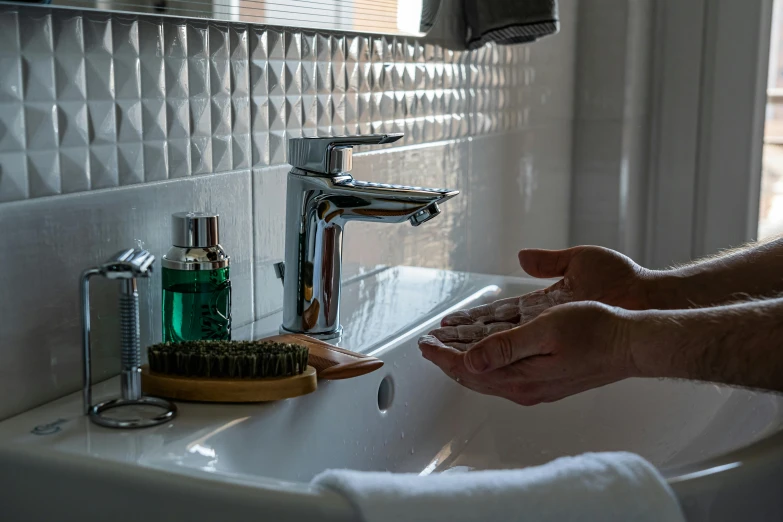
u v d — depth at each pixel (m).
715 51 1.65
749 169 1.66
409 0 0.99
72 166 0.60
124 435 0.51
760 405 0.63
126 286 0.53
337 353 0.66
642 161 1.72
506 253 1.41
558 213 1.63
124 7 0.61
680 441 0.75
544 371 0.57
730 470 0.46
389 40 1.00
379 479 0.41
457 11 1.15
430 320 0.84
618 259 0.75
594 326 0.56
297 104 0.85
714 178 1.69
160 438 0.51
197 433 0.52
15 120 0.56
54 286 0.60
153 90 0.67
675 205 1.72
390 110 1.02
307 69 0.86
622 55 1.59
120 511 0.46
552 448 0.84
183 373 0.58
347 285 0.97
